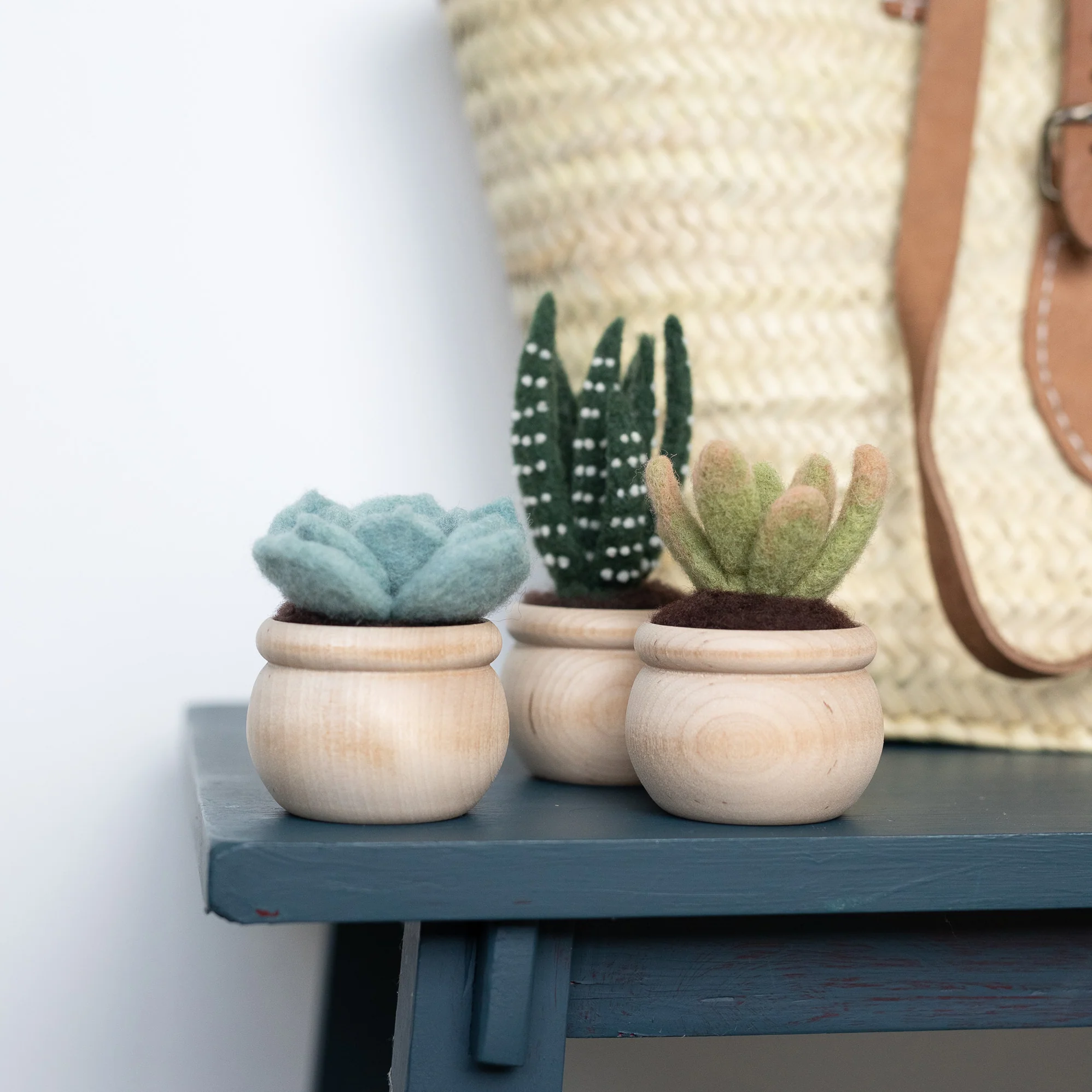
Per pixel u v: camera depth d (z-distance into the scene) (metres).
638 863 0.32
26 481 0.58
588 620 0.43
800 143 0.52
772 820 0.35
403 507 0.37
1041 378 0.54
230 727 0.51
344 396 0.62
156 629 0.60
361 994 0.55
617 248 0.52
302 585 0.33
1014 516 0.53
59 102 0.58
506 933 0.32
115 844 0.58
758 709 0.35
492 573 0.34
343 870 0.30
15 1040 0.57
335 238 0.62
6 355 0.58
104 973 0.58
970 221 0.54
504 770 0.48
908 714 0.55
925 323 0.51
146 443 0.59
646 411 0.45
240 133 0.61
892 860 0.33
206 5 0.60
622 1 0.51
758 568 0.37
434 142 0.63
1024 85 0.54
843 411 0.53
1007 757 0.53
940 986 0.37
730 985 0.36
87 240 0.59
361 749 0.33
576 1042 0.62
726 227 0.52
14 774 0.57
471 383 0.64
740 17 0.52
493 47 0.54
